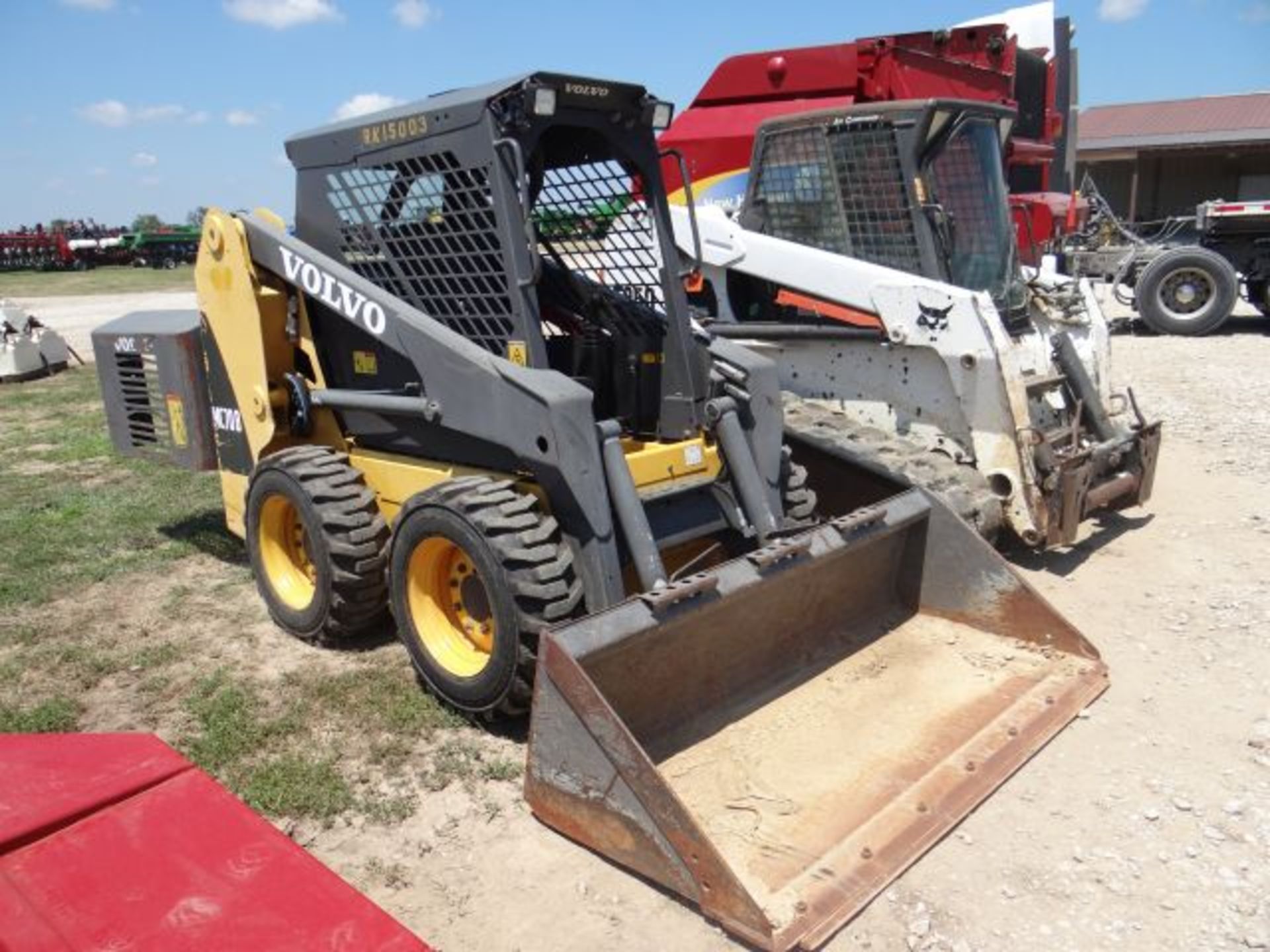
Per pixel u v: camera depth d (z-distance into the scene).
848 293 6.00
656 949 2.83
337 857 3.24
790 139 6.46
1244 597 5.26
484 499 3.72
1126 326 15.40
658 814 2.91
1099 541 6.18
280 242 4.70
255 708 4.11
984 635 4.30
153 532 6.39
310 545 4.55
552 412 3.62
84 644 4.76
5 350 12.91
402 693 4.20
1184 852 3.23
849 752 3.57
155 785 2.08
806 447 5.48
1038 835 3.32
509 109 3.83
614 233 4.45
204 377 5.44
